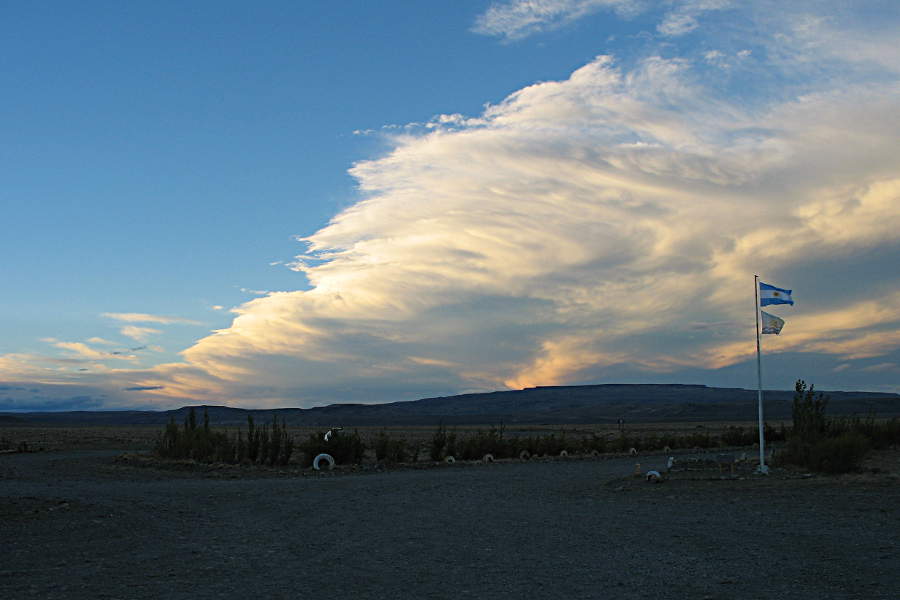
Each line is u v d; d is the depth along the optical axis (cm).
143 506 1975
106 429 14562
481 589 1009
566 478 2961
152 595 980
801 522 1611
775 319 2755
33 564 1195
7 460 4391
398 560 1228
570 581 1055
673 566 1156
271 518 1781
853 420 4031
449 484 2725
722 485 2419
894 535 1429
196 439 4281
